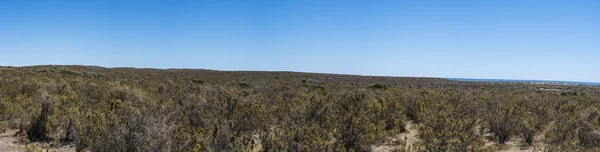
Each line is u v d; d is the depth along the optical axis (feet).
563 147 21.95
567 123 27.76
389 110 31.22
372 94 54.75
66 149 21.04
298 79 194.59
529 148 24.99
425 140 23.12
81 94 36.58
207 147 17.76
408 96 44.37
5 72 82.28
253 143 21.49
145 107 23.91
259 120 24.06
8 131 24.94
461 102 41.91
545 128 29.96
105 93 38.55
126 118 18.71
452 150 19.49
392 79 255.09
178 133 18.35
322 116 27.78
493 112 32.30
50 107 25.04
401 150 21.29
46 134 23.00
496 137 27.02
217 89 60.39
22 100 29.30
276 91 64.18
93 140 17.92
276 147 19.13
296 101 36.35
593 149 22.38
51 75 86.33
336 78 238.07
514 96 62.13
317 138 19.29
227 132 19.54
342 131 22.35
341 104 33.63
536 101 48.83
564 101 54.90
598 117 34.30
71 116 22.62
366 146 22.34
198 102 28.53
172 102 30.53
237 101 26.61
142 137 17.17
